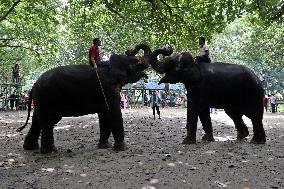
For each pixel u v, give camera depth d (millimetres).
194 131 10836
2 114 23547
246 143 10836
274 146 10367
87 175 7328
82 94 9438
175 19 15703
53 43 27531
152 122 17969
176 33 15930
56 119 9492
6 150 10047
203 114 11258
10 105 29547
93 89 9539
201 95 10617
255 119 10781
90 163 8328
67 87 9273
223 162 8336
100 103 9703
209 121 11328
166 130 14617
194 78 10539
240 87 10609
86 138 12352
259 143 10781
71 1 16969
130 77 10031
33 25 24969
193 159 8656
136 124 16984
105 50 36719
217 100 10758
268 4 13562
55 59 43719
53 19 21219
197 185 6633
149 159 8680
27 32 26453
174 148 10125
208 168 7809
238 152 9438
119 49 34312
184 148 10070
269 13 14297
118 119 9820
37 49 27328
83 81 9445
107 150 9945
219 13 14195
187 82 10664
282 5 14203
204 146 10336
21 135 13133
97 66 9867
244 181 6859
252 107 10773
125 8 15703
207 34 15211
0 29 26891
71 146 10695
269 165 8070
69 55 43469
